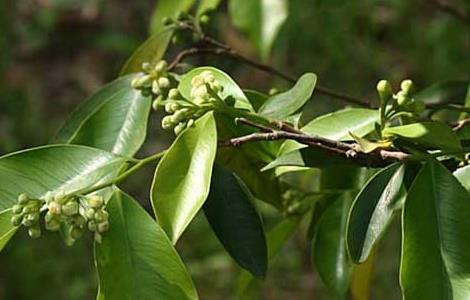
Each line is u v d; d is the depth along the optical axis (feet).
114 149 3.05
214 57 3.88
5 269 7.12
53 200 2.69
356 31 6.11
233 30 7.29
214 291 6.94
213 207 2.88
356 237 2.74
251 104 2.95
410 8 7.59
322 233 3.26
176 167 2.74
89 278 7.09
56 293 7.03
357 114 2.85
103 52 9.31
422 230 2.66
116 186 2.76
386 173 2.76
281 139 2.79
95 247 2.71
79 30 9.40
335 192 3.22
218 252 7.12
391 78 7.58
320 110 6.82
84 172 2.80
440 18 7.35
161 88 2.96
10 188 2.81
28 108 8.44
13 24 8.64
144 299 2.70
